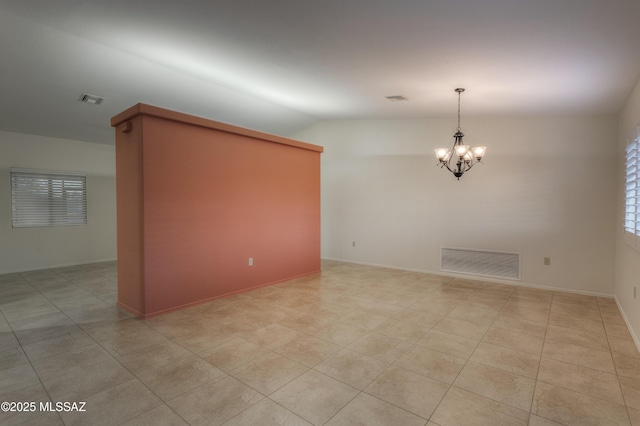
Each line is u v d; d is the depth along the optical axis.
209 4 2.56
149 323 3.48
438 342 3.02
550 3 2.00
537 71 3.15
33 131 6.04
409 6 2.22
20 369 2.52
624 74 3.03
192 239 4.05
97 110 5.29
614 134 4.43
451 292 4.70
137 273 3.69
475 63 3.10
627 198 3.51
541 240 4.92
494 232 5.29
